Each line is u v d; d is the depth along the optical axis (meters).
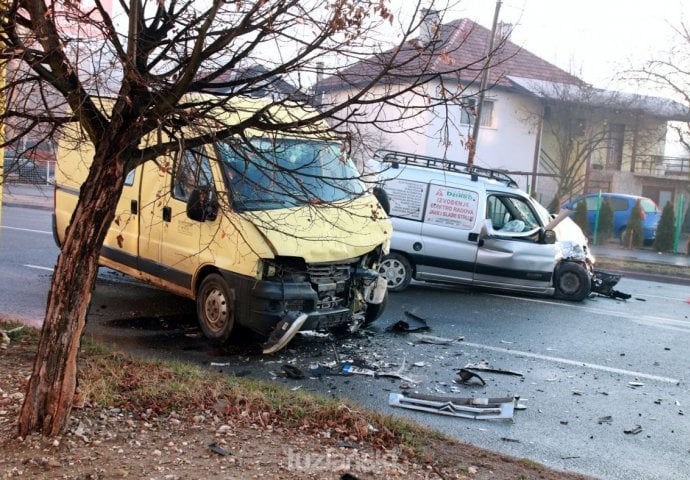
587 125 29.81
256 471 3.82
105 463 3.71
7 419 4.13
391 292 11.30
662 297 13.56
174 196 7.53
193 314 8.44
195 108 3.80
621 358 7.96
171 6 4.01
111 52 3.64
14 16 3.47
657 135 31.69
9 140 3.99
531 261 11.27
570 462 4.89
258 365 6.61
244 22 3.44
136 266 8.12
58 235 9.30
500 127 29.88
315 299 6.82
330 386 6.15
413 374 6.70
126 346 6.92
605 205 25.16
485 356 7.60
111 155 3.63
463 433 5.31
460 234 11.24
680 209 24.53
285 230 6.62
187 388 5.01
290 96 3.87
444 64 4.07
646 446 5.30
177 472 3.70
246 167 4.07
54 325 3.80
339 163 7.45
